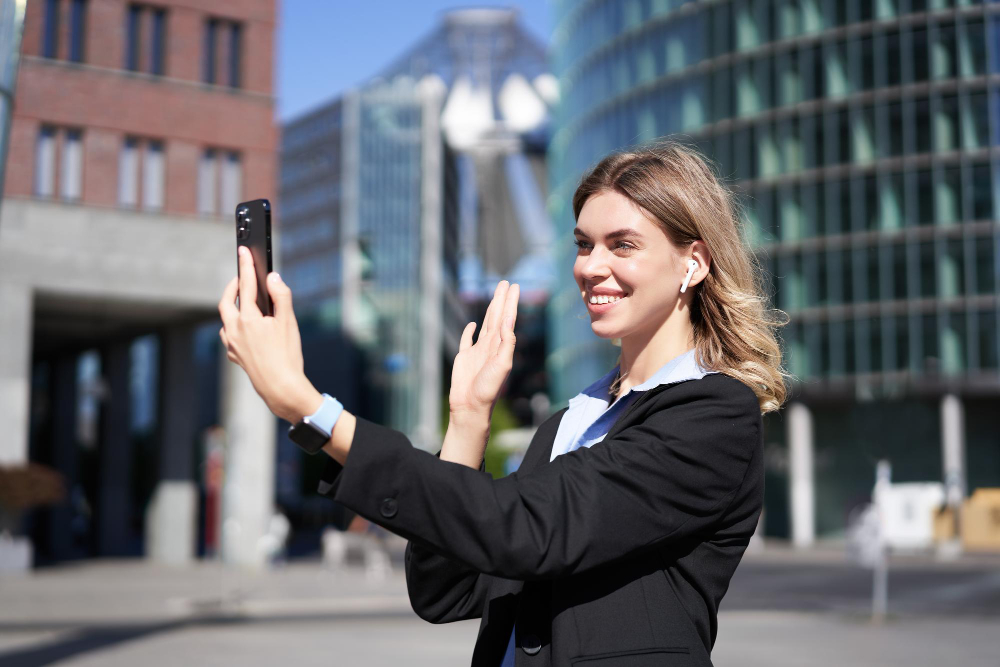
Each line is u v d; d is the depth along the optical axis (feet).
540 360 349.00
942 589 73.72
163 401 104.99
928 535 112.16
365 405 276.82
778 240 151.74
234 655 39.06
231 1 99.45
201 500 195.00
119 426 111.34
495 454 171.94
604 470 4.60
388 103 289.94
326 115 299.17
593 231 5.42
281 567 101.30
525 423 337.72
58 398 118.21
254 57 100.12
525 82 345.31
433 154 284.00
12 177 89.20
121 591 70.54
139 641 43.98
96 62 93.30
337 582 82.43
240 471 99.09
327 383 281.54
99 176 92.79
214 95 98.02
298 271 300.40
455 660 37.63
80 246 91.50
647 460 4.66
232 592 70.54
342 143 292.40
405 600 66.03
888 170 146.72
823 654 38.78
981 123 143.02
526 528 4.35
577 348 185.26
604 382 6.08
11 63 15.30
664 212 5.31
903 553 121.39
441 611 5.81
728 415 4.91
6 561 84.94
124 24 94.63
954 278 142.10
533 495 4.45
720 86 159.63
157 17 96.78
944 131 144.56
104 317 102.32
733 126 157.69
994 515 123.03
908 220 144.97
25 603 61.77
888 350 144.25
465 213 353.31
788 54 154.61
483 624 5.60
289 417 4.42
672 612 4.91
